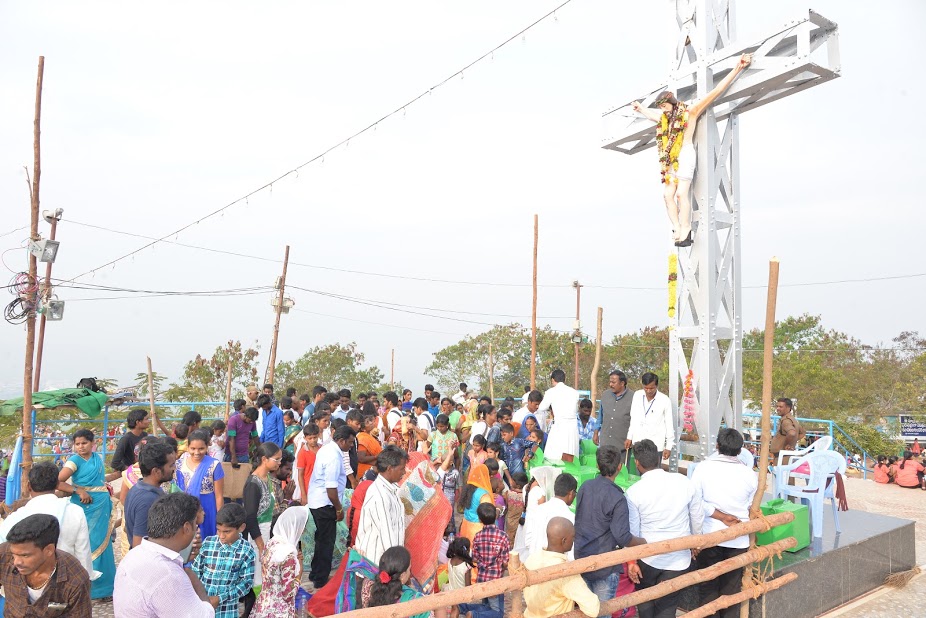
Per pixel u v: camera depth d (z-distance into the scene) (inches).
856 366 1625.2
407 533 213.8
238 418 358.9
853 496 496.7
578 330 1117.7
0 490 358.9
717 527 202.5
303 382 1558.8
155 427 471.8
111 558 259.3
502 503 283.1
